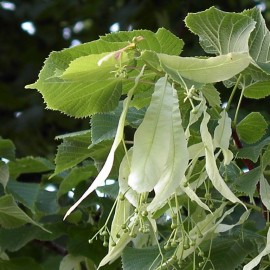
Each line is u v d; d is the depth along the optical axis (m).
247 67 1.17
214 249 1.23
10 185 1.46
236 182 1.17
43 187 1.56
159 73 1.12
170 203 1.13
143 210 1.12
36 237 1.46
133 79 1.14
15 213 1.37
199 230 1.16
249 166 1.25
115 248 1.15
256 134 1.24
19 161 1.53
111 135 1.23
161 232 1.35
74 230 1.46
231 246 1.23
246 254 1.22
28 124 2.29
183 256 1.16
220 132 1.11
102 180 1.06
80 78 1.13
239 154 1.18
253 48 1.22
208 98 1.15
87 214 1.49
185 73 1.09
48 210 1.48
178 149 1.05
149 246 1.28
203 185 1.22
